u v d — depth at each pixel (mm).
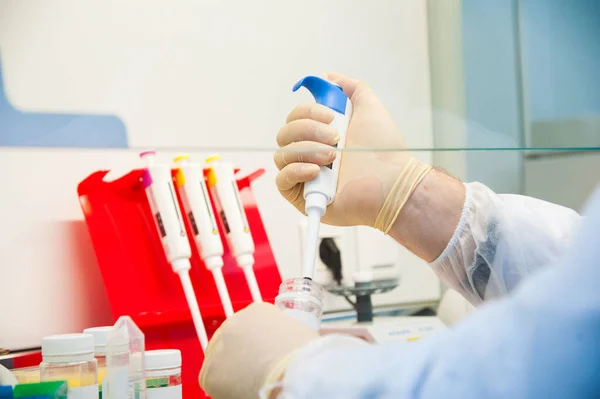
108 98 1131
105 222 1185
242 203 1278
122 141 934
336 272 1427
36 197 1177
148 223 1216
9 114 908
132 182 1208
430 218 1047
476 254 1037
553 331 536
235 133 1231
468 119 1161
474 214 1042
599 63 1313
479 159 1236
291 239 1376
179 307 1196
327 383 604
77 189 1189
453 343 576
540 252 1002
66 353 855
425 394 561
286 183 958
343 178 1023
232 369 705
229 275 1236
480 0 1275
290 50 1255
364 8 1260
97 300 1222
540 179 1444
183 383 1142
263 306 761
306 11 1253
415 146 1017
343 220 1049
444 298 1482
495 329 562
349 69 1257
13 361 1069
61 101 1036
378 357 615
